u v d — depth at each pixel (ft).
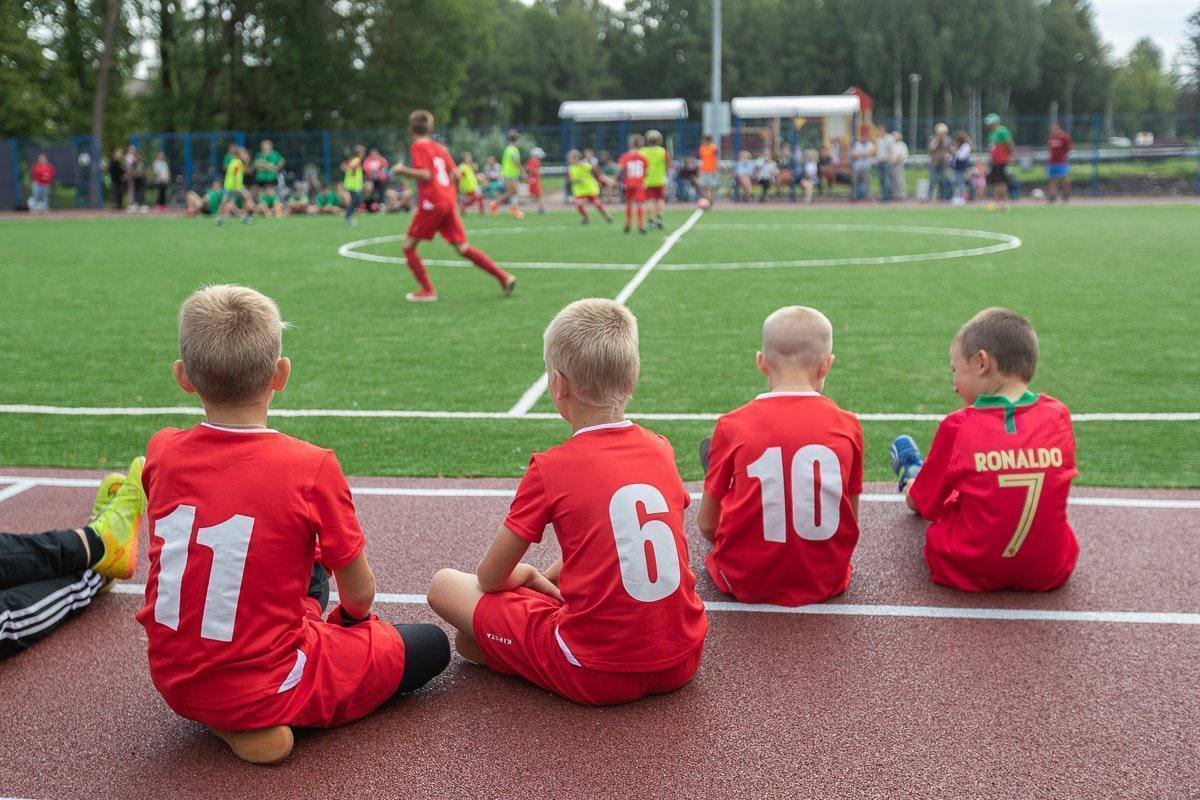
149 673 10.64
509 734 9.37
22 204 106.63
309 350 27.81
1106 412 20.42
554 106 351.05
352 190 82.02
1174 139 127.54
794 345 11.78
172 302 37.32
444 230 36.11
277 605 8.75
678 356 26.48
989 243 56.03
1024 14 335.47
